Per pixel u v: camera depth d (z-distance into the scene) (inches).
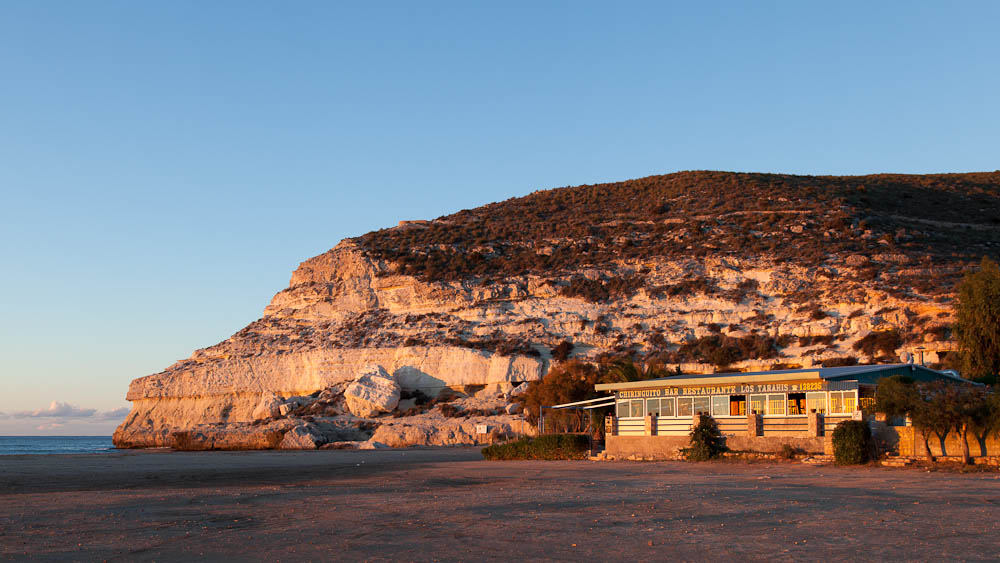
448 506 961.5
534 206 6348.4
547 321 4266.7
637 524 786.2
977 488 1059.9
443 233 5782.5
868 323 3444.9
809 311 3703.3
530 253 5177.2
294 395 4451.3
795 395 1685.5
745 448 1717.5
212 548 678.5
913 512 831.1
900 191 5969.5
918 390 1489.9
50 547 693.9
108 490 1331.2
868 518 794.2
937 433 1424.7
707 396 1806.1
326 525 810.2
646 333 3964.1
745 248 4564.5
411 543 692.1
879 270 3929.6
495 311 4456.2
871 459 1508.4
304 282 5408.5
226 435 3614.7
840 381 1622.8
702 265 4426.7
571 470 1592.0
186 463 2287.2
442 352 4104.3
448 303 4640.8
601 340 3976.4
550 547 665.0
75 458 2844.5
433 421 3469.5
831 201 5260.8
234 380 4562.0
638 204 5920.3
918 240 4569.4
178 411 4613.7
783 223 4869.6
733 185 5949.8
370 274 5132.9
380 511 924.0
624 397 1948.8
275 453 2918.3
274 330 5068.9
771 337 3619.6
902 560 583.2
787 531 725.9
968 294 2380.7
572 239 5270.7
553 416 2682.1
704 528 752.3
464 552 646.5
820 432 1633.9
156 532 776.3
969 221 5251.0
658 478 1347.2
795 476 1309.1
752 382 1718.8
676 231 5059.1
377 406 3902.6
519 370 3890.3
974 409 1378.0
